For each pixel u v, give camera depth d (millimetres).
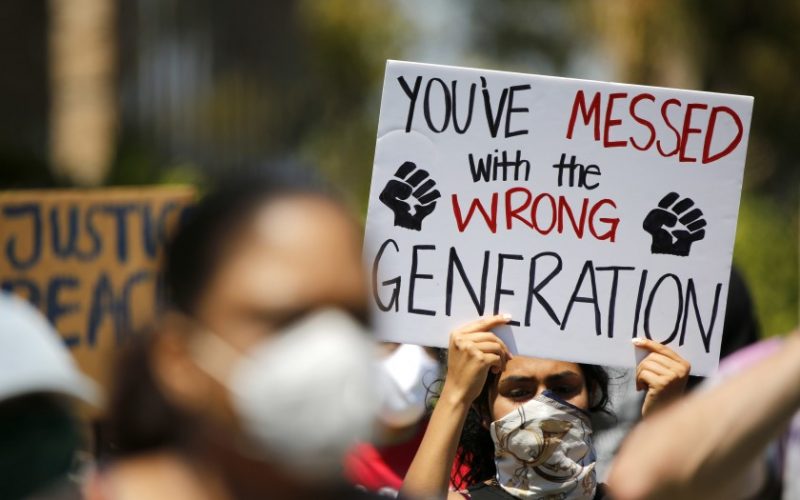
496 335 6391
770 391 3467
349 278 3303
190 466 3295
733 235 6465
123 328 9609
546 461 6059
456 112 6504
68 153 24078
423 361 7301
